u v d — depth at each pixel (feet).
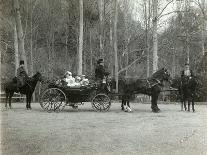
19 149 40.96
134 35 146.30
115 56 116.06
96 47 159.02
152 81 78.84
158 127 56.70
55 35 176.55
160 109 85.92
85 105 94.32
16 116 67.56
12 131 50.96
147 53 130.72
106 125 58.34
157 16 108.78
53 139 46.62
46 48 170.71
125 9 155.74
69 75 78.38
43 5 158.40
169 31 132.77
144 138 47.80
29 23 153.48
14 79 80.74
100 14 131.64
